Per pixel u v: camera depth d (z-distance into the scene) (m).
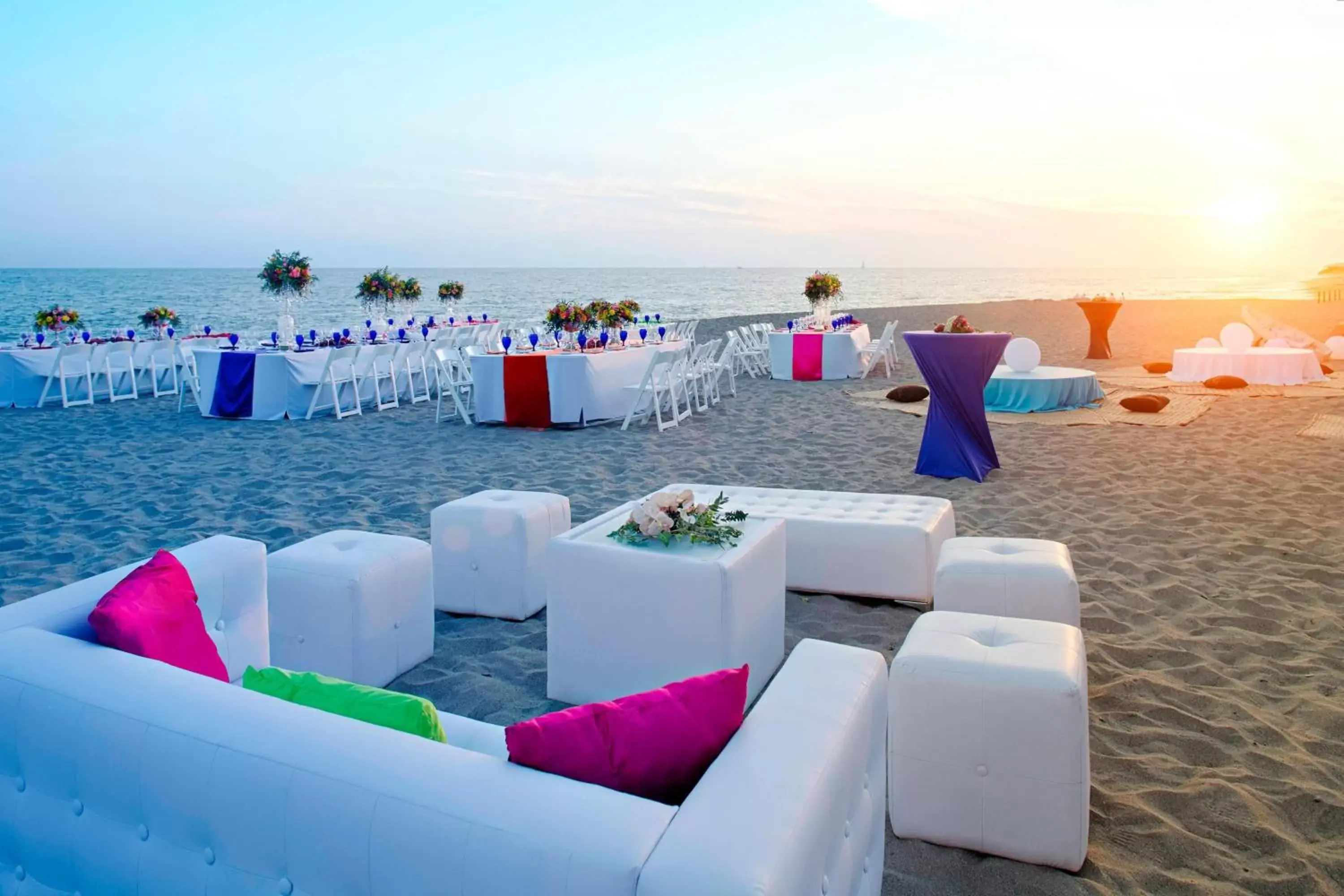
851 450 7.72
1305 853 2.28
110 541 5.17
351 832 1.42
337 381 9.88
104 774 1.67
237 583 2.70
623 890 1.25
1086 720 2.23
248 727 1.62
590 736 1.51
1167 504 5.69
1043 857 2.25
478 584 4.04
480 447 8.02
